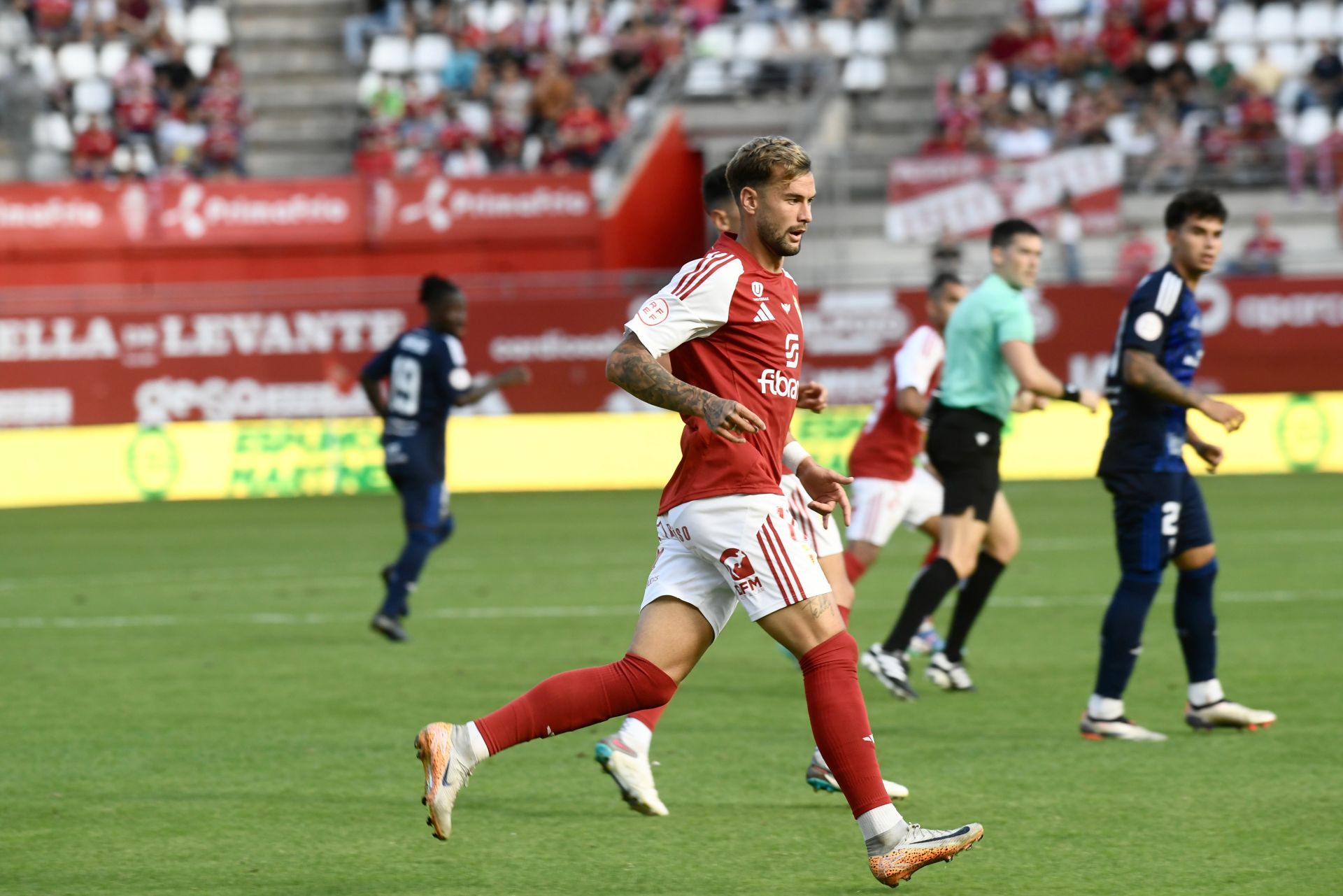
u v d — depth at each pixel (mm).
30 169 97750
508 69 101562
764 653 33781
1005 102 96250
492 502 71375
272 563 51562
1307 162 89750
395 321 77750
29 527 64750
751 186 16375
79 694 29344
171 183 87562
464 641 35219
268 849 18688
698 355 16297
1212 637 24641
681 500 16359
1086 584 42688
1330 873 17062
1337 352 76125
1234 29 104938
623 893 16781
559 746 24812
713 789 21531
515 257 88562
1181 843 18359
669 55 103250
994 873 17281
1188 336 23688
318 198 88000
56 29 107625
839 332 76375
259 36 109000
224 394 77688
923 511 31750
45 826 19844
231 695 29047
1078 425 75688
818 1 106500
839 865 17766
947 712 26781
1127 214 89375
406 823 19906
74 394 77125
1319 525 54469
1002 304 27625
